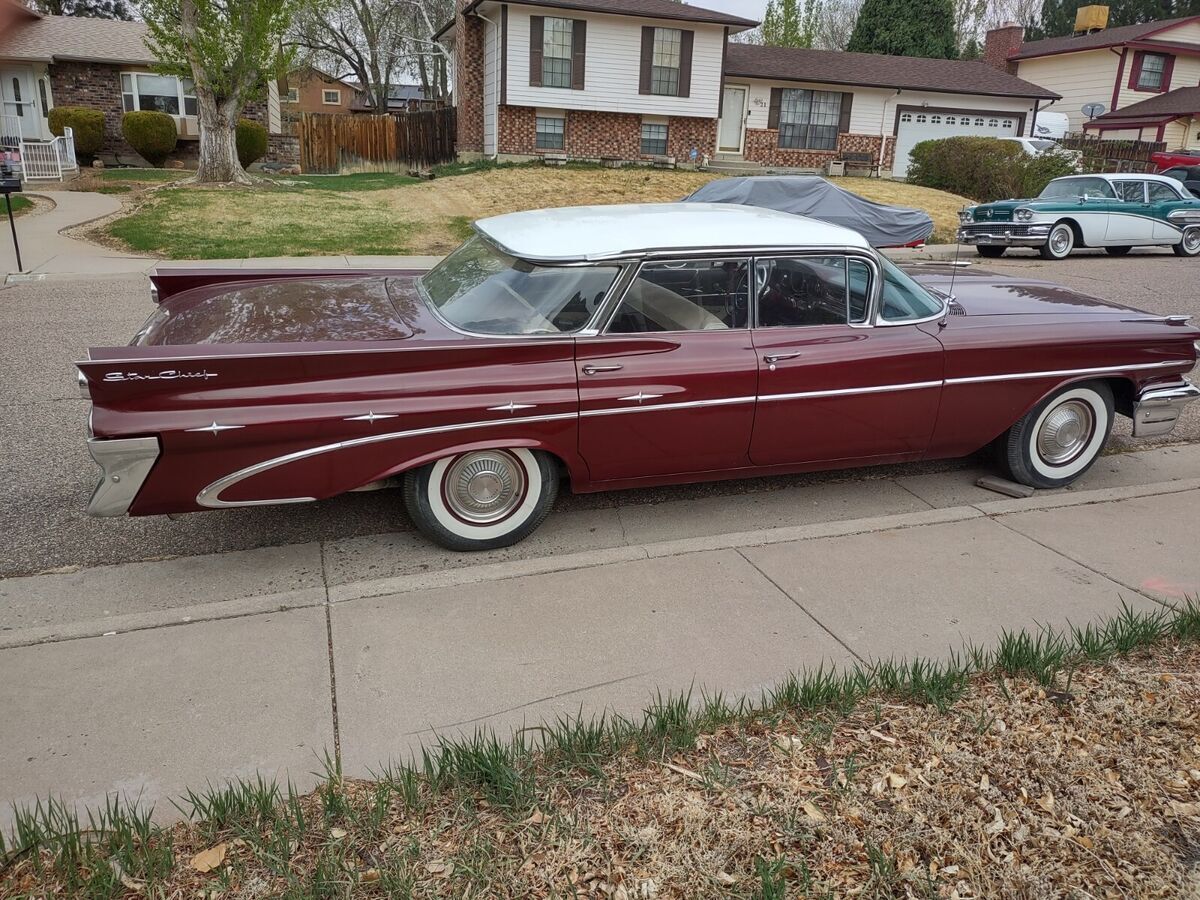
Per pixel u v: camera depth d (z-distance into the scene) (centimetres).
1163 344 507
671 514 484
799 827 243
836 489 524
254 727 290
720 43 2502
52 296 1041
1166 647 336
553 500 434
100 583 393
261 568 411
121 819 238
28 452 543
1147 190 1689
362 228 1639
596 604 370
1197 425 659
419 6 4569
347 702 304
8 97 2512
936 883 226
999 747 277
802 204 1367
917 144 2639
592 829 242
